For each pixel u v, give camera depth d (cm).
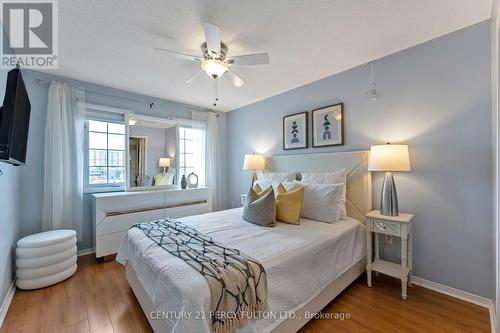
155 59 240
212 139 434
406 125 224
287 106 343
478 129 185
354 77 264
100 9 163
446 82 201
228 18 174
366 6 162
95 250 298
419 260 216
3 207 183
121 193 316
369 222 216
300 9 165
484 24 182
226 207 466
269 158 363
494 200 173
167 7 161
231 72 226
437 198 206
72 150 288
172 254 147
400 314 173
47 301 194
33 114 267
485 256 181
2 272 179
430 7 164
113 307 186
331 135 286
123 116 343
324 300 174
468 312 174
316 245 172
